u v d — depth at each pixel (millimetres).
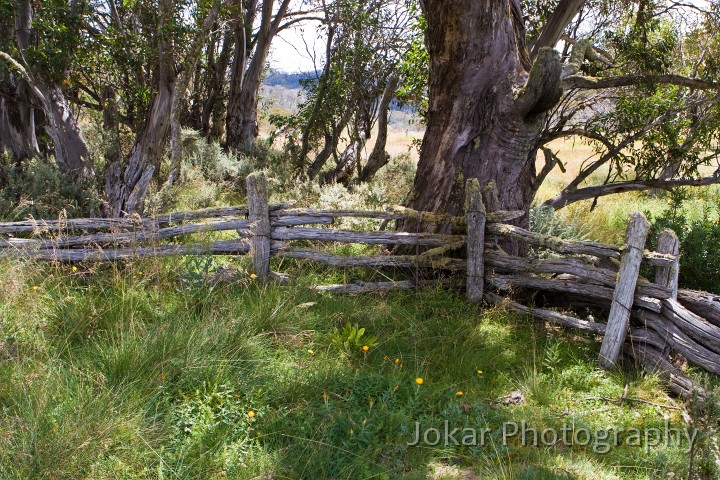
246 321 4918
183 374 4168
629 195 14125
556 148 26781
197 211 6324
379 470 3680
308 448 3750
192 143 12656
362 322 5574
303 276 6340
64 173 8375
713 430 3598
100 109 13031
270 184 10984
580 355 5320
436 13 6680
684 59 11523
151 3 8461
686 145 9469
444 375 4852
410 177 12922
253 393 4238
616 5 9953
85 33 9477
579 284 5543
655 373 4895
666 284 4961
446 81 6879
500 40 6656
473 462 3871
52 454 3262
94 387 3986
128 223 6254
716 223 8523
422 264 6379
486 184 6801
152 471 3469
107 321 4973
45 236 6195
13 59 8547
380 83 13328
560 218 8258
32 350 4438
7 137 10172
